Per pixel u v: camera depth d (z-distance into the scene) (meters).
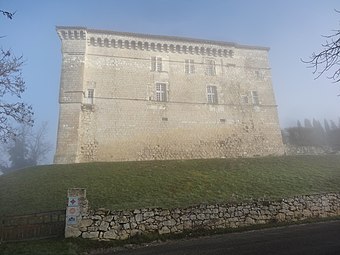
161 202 16.66
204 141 38.28
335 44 7.89
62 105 34.44
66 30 37.03
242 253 10.08
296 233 13.03
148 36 40.19
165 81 39.66
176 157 36.53
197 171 24.52
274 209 16.14
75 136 33.34
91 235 12.81
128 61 38.97
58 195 19.14
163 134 37.09
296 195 17.25
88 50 37.84
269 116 42.31
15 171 26.33
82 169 25.28
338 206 17.55
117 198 18.25
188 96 39.84
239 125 40.53
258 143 40.41
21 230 12.44
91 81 36.66
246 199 16.64
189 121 38.72
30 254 10.73
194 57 42.03
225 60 43.34
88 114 35.22
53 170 25.17
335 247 10.09
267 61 45.44
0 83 14.48
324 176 23.05
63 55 36.47
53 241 12.18
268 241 11.73
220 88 41.69
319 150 44.31
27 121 15.64
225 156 38.38
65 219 13.08
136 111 37.09
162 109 38.22
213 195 18.55
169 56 41.03
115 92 37.09
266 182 21.45
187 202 16.55
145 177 22.69
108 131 35.25
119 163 27.48
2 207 17.81
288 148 42.59
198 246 11.72
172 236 13.70
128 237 13.27
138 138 36.00
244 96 42.44
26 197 19.16
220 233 14.17
